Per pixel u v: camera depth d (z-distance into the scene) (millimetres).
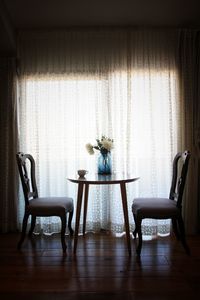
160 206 2471
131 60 3139
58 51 3174
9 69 3154
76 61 3170
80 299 1858
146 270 2250
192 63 3104
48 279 2121
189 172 3098
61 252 2615
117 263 2377
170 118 3090
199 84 3107
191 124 3105
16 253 2600
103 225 3195
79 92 3164
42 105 3164
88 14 2947
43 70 3170
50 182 3160
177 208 2467
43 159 3164
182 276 2148
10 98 3156
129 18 3031
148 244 2809
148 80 3123
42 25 3123
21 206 3189
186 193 3100
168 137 3121
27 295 1913
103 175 2736
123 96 3135
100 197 3186
